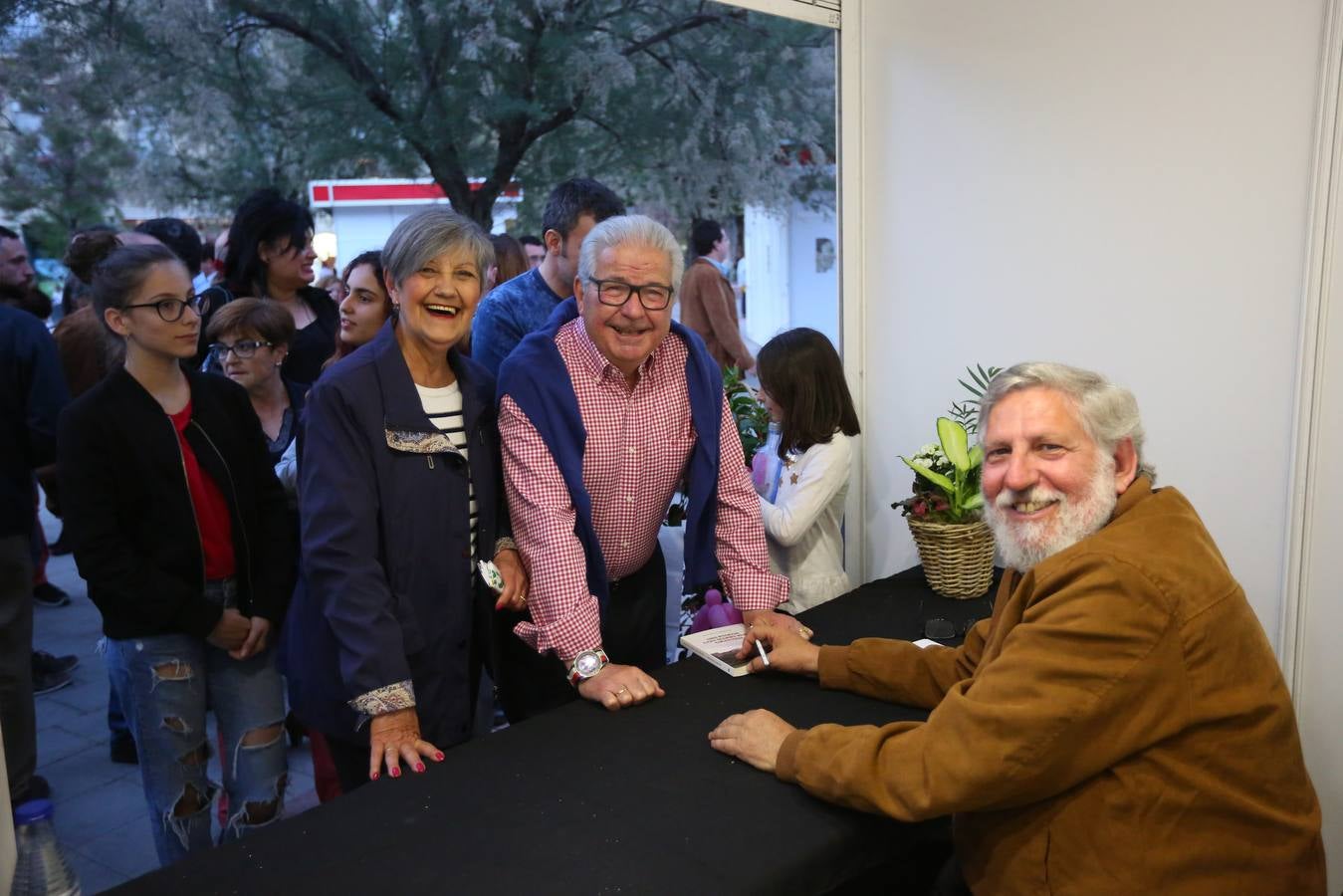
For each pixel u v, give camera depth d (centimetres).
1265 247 198
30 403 233
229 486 186
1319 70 186
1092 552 118
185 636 182
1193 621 112
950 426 219
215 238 408
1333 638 196
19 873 122
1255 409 203
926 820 133
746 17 443
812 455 221
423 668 164
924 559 219
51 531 494
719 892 114
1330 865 200
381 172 415
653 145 439
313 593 160
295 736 302
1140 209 216
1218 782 115
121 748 287
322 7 381
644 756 147
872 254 271
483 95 398
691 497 186
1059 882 118
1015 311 243
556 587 164
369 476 155
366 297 235
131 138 382
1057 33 225
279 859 121
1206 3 200
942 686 157
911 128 256
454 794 136
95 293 175
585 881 115
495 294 238
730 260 484
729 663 176
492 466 173
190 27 363
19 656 218
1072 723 111
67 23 346
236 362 234
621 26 423
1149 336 219
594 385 172
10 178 361
